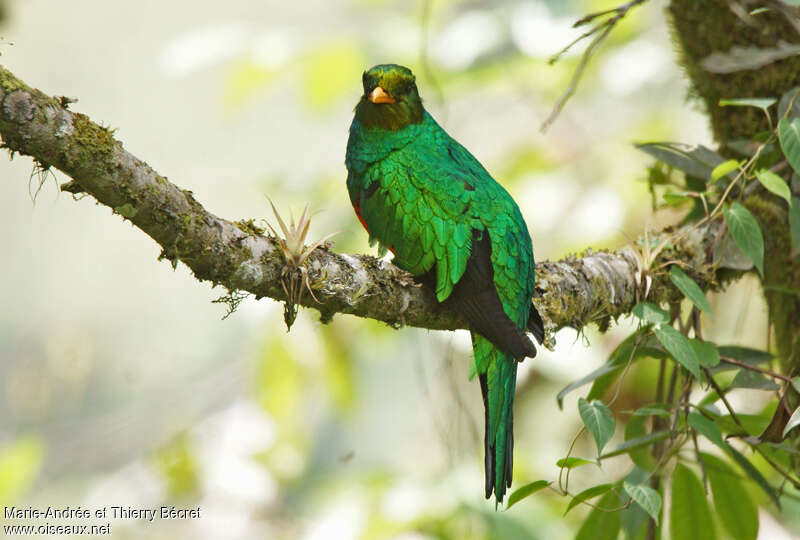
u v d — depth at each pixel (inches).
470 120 531.5
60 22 761.6
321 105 484.7
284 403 458.0
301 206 481.4
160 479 449.7
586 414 235.8
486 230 259.0
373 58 484.1
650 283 267.4
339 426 587.2
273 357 453.4
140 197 197.6
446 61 492.4
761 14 292.0
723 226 277.6
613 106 525.3
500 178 500.1
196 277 213.8
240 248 212.1
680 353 243.0
